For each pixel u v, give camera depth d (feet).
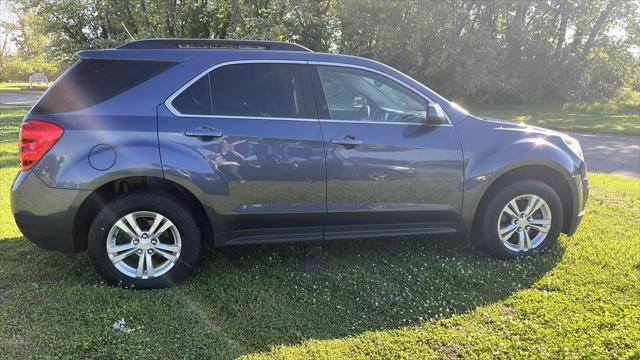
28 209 11.39
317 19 77.77
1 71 177.47
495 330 10.25
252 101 12.22
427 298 11.65
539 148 13.71
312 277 12.73
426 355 9.39
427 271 13.14
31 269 12.82
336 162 12.41
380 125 12.79
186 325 10.32
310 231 12.80
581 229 16.75
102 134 11.30
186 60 12.05
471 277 12.75
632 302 11.39
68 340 9.57
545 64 95.30
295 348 9.60
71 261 13.39
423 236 15.79
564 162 13.93
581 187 14.37
